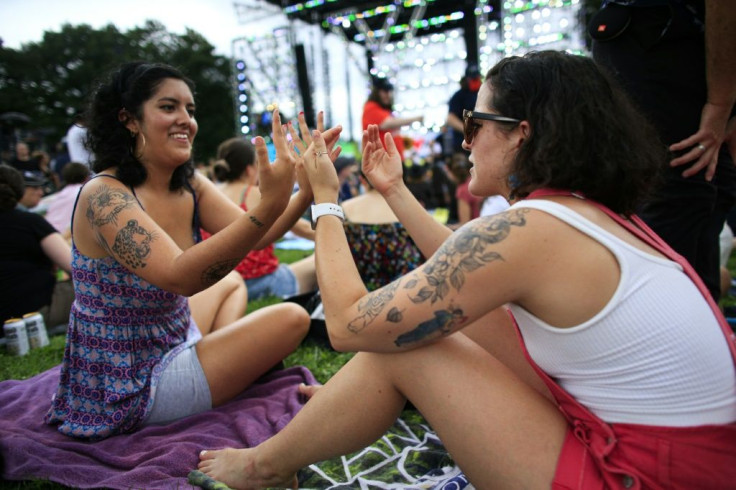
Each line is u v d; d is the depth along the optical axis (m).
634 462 1.14
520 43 16.77
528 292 1.18
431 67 19.55
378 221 3.22
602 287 1.12
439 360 1.31
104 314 2.00
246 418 2.09
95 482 1.76
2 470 1.82
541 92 1.24
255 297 4.43
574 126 1.20
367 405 1.43
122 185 1.95
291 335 2.26
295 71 20.19
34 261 3.81
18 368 3.05
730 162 2.33
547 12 16.44
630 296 1.11
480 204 6.39
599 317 1.12
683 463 1.11
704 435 1.10
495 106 1.32
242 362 2.19
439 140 11.55
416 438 2.10
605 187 1.22
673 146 2.16
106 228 1.83
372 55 20.81
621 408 1.16
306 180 2.00
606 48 2.32
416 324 1.24
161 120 1.95
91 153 2.01
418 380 1.33
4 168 3.73
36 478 1.78
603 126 1.21
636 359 1.12
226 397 2.24
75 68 39.66
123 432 2.06
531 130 1.25
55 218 5.67
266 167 1.65
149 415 2.07
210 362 2.15
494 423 1.25
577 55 1.30
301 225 4.44
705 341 1.11
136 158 2.02
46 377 2.54
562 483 1.17
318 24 20.34
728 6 1.88
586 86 1.22
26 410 2.27
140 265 1.78
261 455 1.61
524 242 1.15
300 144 1.98
